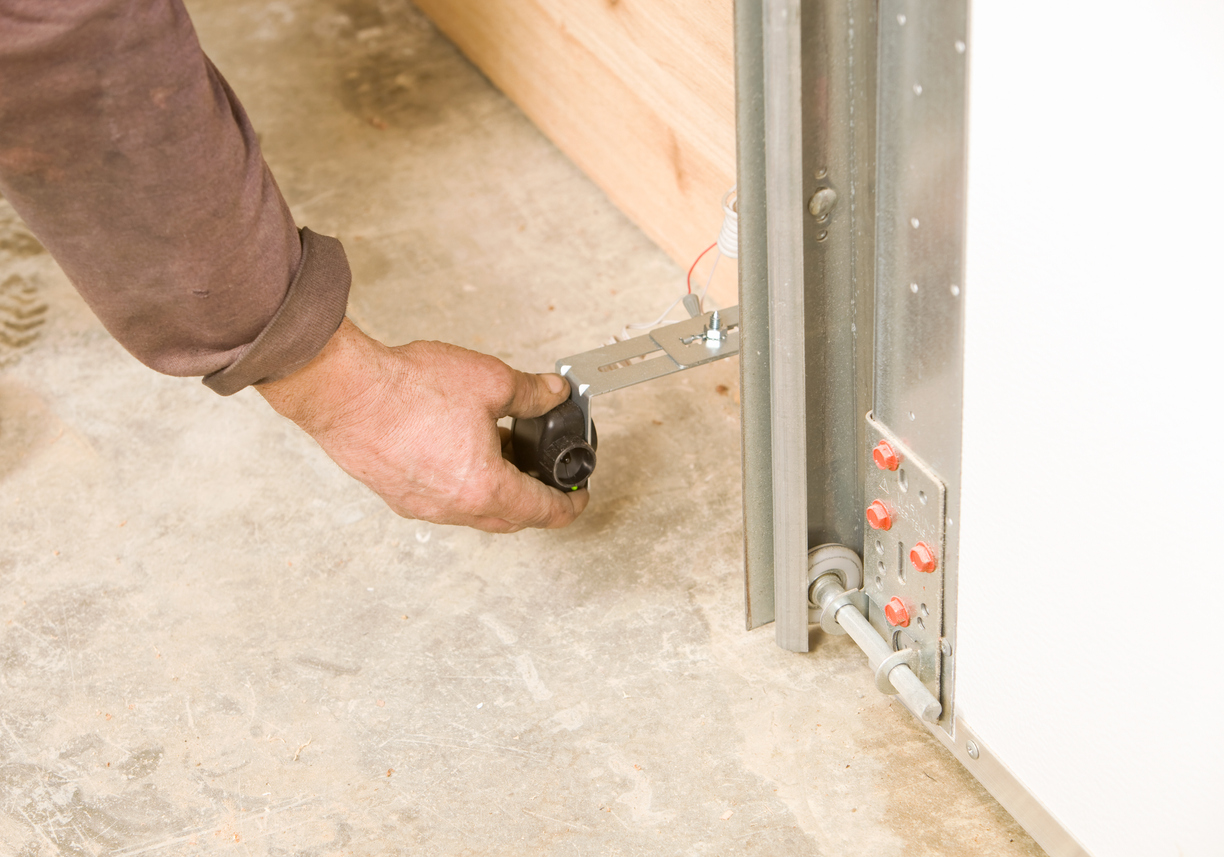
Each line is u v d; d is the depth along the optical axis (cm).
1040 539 72
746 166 79
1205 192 51
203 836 99
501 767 102
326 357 91
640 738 103
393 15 216
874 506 92
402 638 114
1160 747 69
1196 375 55
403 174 178
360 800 100
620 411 137
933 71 67
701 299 134
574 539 122
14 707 111
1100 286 59
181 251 78
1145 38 51
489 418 101
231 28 217
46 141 71
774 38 72
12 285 163
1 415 143
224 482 133
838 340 90
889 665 95
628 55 144
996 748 89
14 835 100
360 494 130
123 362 150
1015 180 63
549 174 175
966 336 73
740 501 125
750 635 111
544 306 152
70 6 66
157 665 113
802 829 95
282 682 111
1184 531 60
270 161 183
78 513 130
